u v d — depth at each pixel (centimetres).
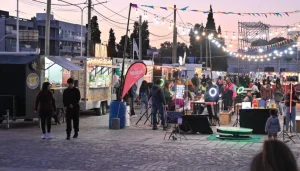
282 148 247
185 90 1912
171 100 1775
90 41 3177
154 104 1598
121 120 1628
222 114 1800
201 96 2019
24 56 1666
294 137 1395
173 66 3672
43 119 1327
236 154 1061
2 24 6309
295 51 6116
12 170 867
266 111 1473
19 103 1661
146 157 1018
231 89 2131
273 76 6197
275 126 1214
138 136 1402
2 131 1530
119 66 2562
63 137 1368
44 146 1180
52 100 1342
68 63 1816
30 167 900
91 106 2095
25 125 1727
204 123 1454
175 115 1479
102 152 1085
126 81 1688
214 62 7225
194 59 6216
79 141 1279
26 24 6644
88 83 2056
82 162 956
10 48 6362
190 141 1288
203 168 894
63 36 7831
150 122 1845
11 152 1082
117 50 7131
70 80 1341
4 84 1669
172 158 1005
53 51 7606
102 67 2253
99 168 894
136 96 2878
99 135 1424
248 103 1598
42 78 1686
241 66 8219
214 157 1020
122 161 968
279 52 4700
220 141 1292
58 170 872
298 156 1026
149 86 2114
